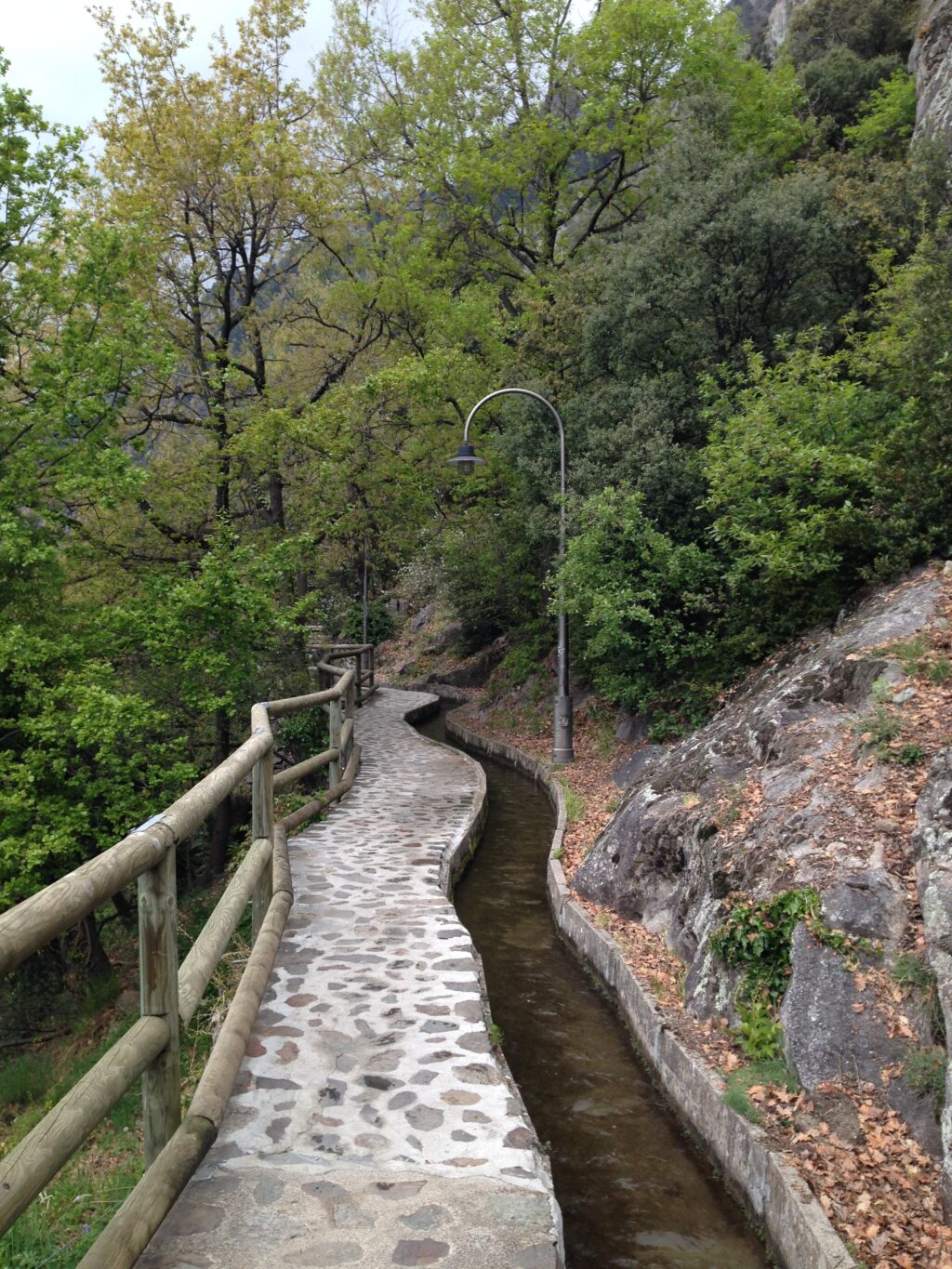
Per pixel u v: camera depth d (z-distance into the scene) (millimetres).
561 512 14508
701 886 6105
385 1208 2883
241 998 4312
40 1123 2104
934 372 9102
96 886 2311
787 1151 3902
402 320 19750
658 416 13594
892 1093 3955
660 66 21359
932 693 6305
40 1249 3322
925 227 14969
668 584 12352
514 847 10680
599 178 23047
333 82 20984
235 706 12961
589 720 16062
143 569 14586
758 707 8117
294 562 13703
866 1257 3277
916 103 22516
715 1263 3717
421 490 18422
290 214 16797
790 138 22031
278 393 16266
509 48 21578
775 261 13539
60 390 11406
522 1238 2727
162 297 16031
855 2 29422
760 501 10102
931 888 4367
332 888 6852
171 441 16438
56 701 10969
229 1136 3336
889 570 8945
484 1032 4328
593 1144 4621
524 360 17828
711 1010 5215
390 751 15781
